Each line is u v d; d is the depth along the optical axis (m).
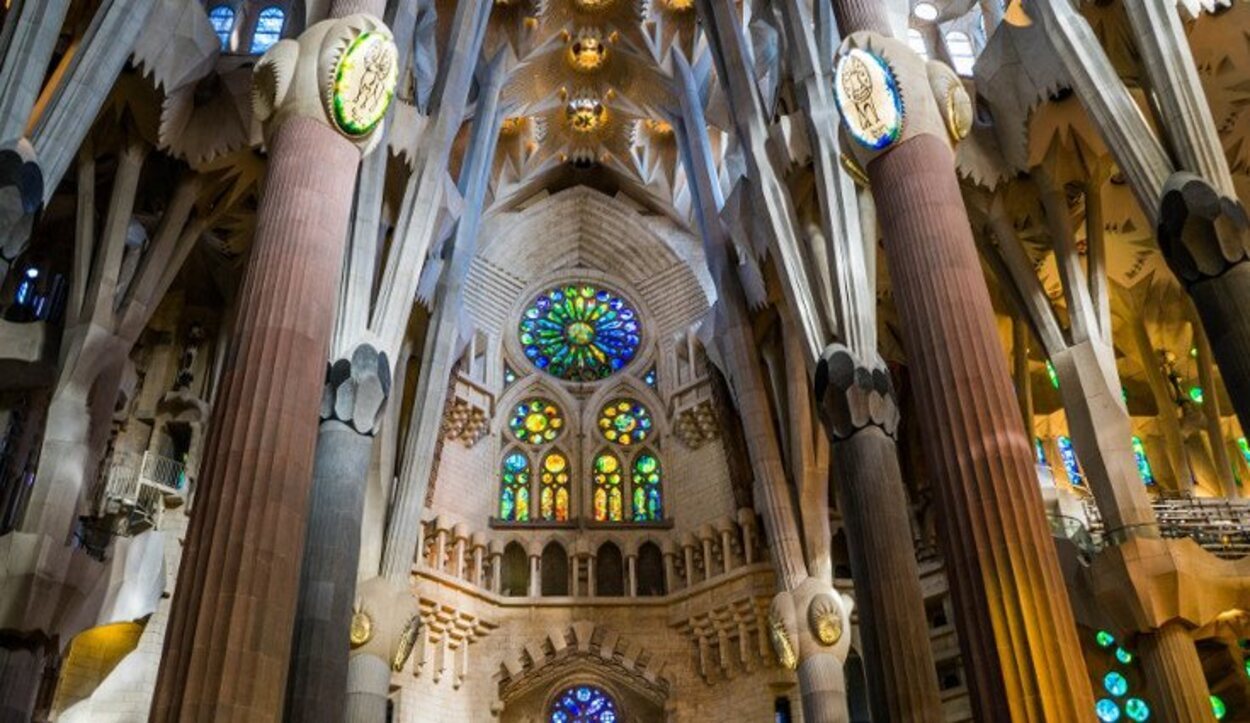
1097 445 20.44
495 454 33.72
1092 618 20.38
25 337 20.00
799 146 23.09
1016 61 21.48
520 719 30.16
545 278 37.97
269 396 13.27
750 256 27.33
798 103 23.11
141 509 22.59
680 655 30.25
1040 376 29.42
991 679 12.20
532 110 36.22
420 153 23.06
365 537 23.88
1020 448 13.43
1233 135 22.14
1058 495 26.86
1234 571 19.23
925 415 14.21
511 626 30.41
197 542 12.26
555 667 30.52
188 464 23.89
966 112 16.98
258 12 28.88
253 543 12.26
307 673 16.83
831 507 30.52
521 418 35.12
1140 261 27.00
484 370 34.47
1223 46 20.47
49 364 20.17
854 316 21.20
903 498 19.84
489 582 31.09
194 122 21.02
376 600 22.84
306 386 13.70
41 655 17.97
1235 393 15.02
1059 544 21.28
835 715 24.14
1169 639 18.88
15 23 15.95
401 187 23.27
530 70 35.00
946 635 26.77
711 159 32.06
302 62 15.72
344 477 18.64
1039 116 21.80
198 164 21.17
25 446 22.08
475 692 29.12
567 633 30.38
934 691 17.61
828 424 20.83
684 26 34.16
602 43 34.78
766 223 23.98
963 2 27.16
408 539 24.44
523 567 32.28
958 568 13.03
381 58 16.30
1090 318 21.56
